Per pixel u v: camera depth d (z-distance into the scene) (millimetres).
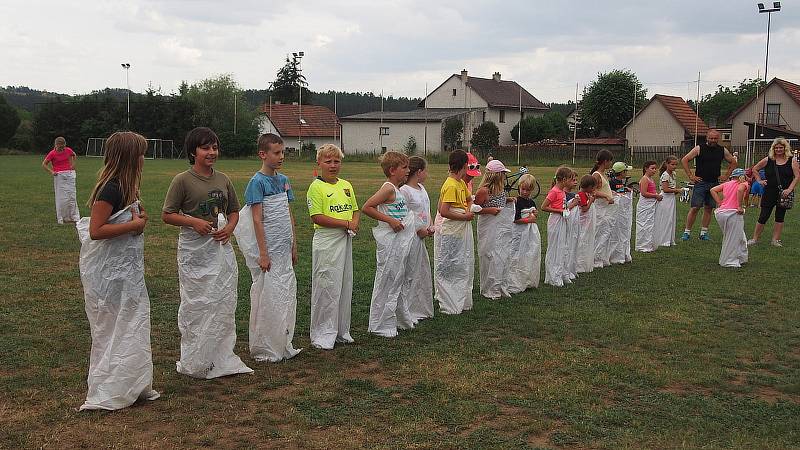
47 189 25375
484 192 9602
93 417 5348
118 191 5473
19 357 6723
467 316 8727
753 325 8500
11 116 69562
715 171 15234
